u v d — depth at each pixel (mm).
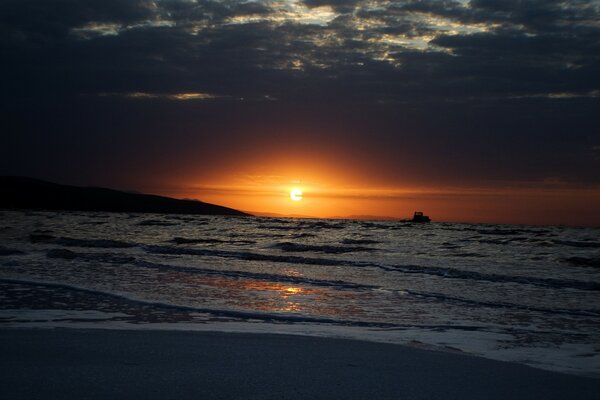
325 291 13672
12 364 6004
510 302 12375
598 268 20672
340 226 69938
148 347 6961
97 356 6422
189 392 5086
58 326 8555
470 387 5535
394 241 39344
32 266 17188
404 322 9797
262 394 5086
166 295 12281
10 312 9906
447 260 24031
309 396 5066
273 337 7898
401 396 5172
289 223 78062
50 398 4828
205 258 22406
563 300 12766
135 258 20891
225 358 6473
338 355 6812
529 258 25625
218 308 10750
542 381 5828
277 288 14008
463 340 8336
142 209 167125
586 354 7453
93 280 14438
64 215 90625
